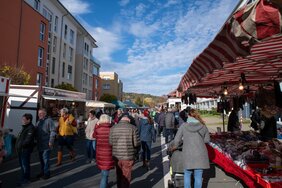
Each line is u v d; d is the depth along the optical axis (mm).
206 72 4348
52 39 35281
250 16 2092
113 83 81688
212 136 9141
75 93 21406
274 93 7293
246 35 2191
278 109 7254
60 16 37781
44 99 15594
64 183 6840
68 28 40812
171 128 13836
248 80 8344
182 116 11852
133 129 5371
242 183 6609
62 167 8672
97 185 6684
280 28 1970
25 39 25266
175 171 5969
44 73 29297
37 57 27562
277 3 1864
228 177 7203
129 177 5332
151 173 8008
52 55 35562
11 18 23078
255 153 5543
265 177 4426
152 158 10469
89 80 52562
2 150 5730
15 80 19875
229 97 13141
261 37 2102
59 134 9070
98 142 5527
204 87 10039
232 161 6035
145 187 6547
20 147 6641
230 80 8219
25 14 25219
